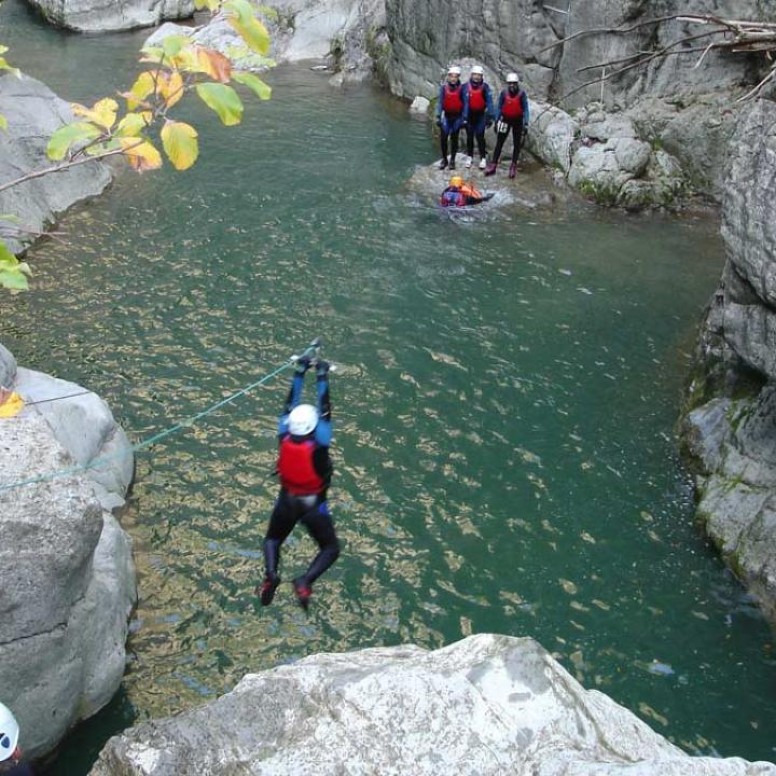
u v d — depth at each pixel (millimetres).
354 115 26484
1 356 11398
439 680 7125
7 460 8508
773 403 12242
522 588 10984
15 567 7941
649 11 22031
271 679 7289
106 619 9328
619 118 22516
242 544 11336
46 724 8461
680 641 10398
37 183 19516
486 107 21812
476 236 19562
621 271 18469
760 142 11234
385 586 10883
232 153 23219
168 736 6820
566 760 6441
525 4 23375
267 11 5023
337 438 13281
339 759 6602
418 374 14891
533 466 13000
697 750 9180
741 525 11508
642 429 13867
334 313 16469
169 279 17344
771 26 18172
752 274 11305
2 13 36719
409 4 26812
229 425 13477
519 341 15945
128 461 12273
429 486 12492
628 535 11852
